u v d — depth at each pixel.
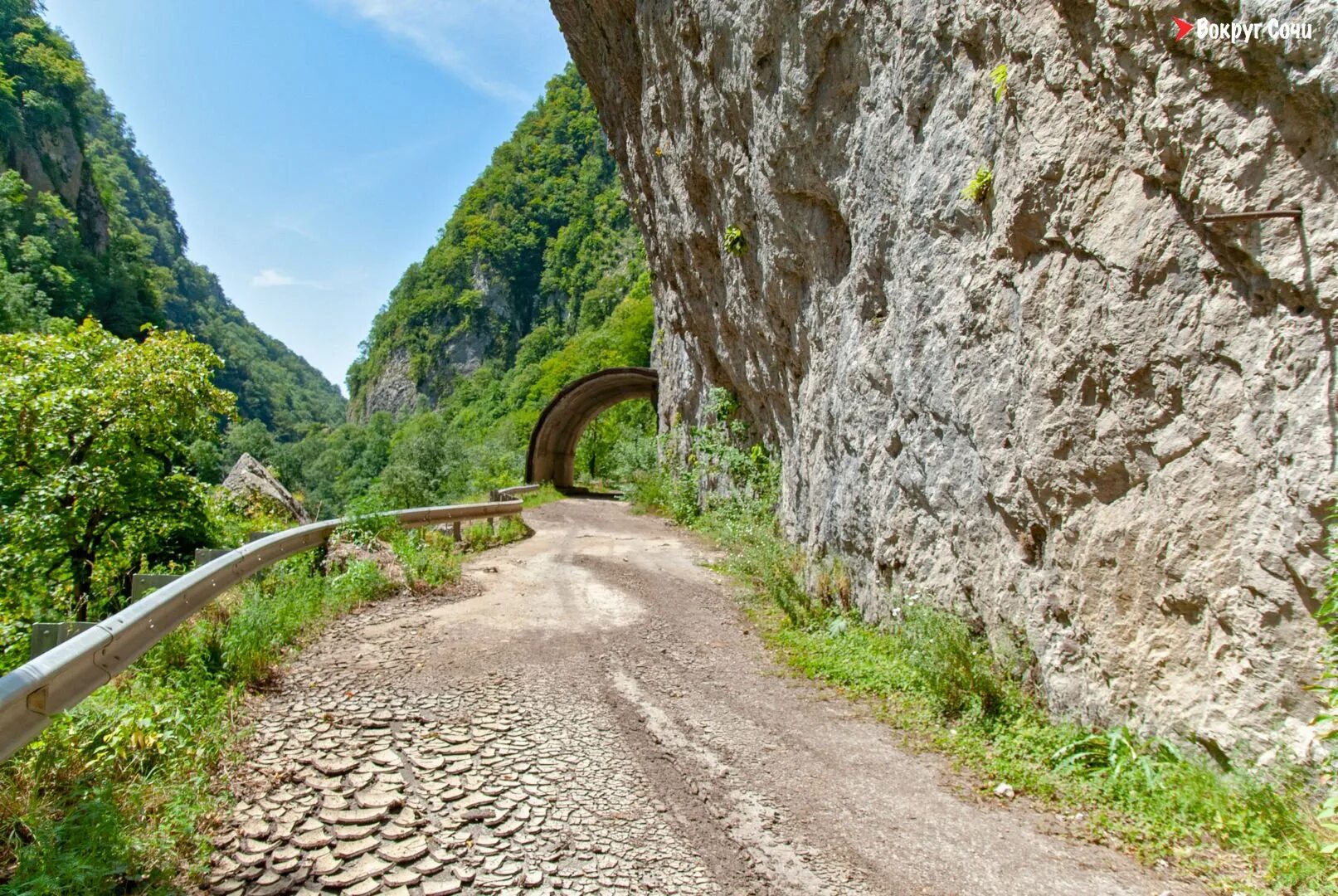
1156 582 4.04
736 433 16.92
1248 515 3.54
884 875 3.30
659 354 31.70
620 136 21.03
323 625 6.78
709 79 12.02
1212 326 3.72
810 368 10.36
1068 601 4.70
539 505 24.59
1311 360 3.24
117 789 3.28
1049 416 4.77
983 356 5.67
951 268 6.17
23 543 9.84
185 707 4.20
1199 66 3.58
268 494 17.17
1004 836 3.67
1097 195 4.39
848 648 6.69
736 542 12.23
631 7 16.27
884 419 7.43
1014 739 4.63
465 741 4.39
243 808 3.46
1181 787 3.69
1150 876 3.30
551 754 4.29
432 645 6.41
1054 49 4.64
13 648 6.34
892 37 7.04
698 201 14.61
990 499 5.61
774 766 4.41
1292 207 3.26
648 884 3.11
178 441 12.18
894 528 7.01
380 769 3.94
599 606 8.41
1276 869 3.12
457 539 12.77
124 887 2.79
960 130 6.01
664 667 6.19
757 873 3.27
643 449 28.62
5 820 2.94
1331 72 2.97
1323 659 3.12
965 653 5.20
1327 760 3.06
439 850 3.24
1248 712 3.51
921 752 4.72
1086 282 4.51
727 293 14.16
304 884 2.93
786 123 9.18
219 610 6.05
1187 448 3.85
